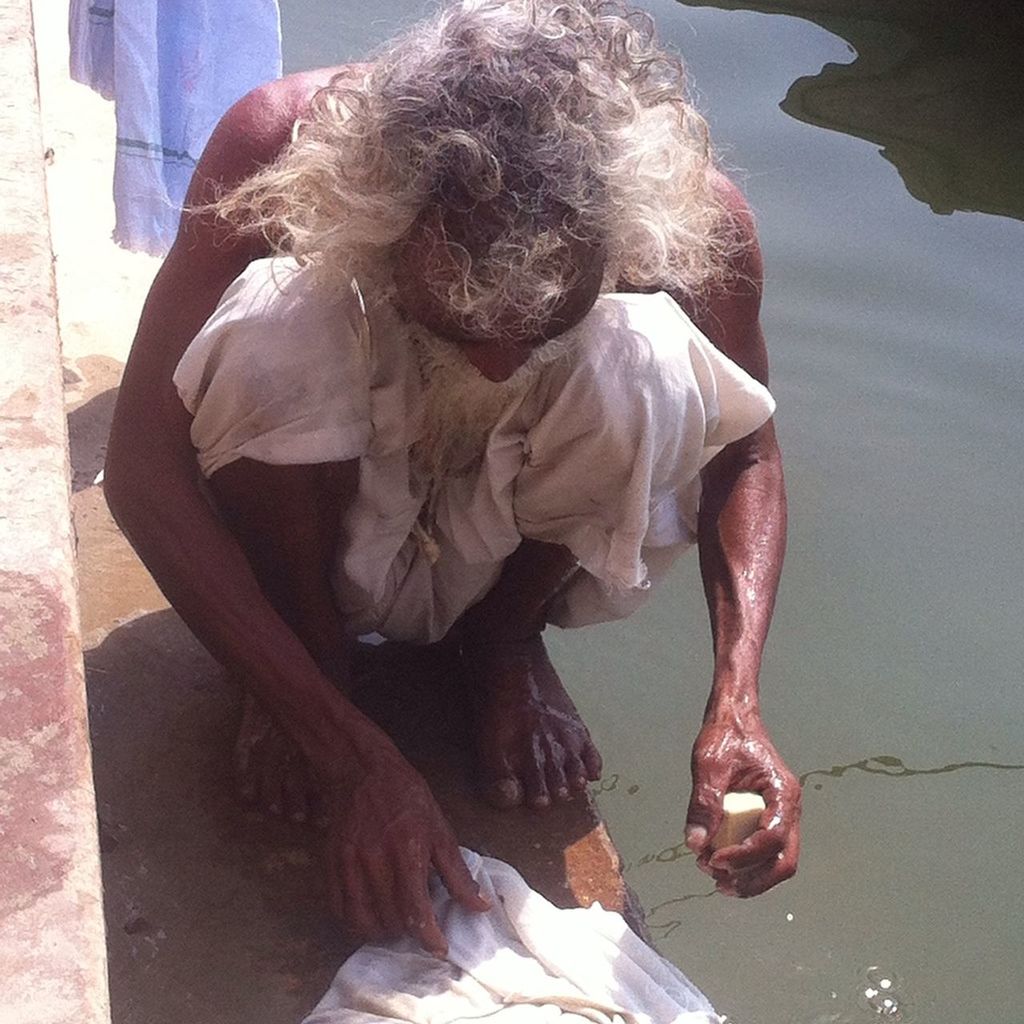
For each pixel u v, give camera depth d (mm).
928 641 3145
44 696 1480
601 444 2055
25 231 2088
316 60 4816
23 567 1604
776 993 2504
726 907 2645
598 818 2396
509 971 2010
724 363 2152
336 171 1810
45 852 1354
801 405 3678
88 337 3400
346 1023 1942
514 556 2371
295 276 2012
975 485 3496
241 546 2258
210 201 2139
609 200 1771
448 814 2373
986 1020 2480
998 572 3299
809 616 3184
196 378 2055
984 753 2922
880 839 2771
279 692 2107
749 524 2330
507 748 2412
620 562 2174
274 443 2047
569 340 1968
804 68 5359
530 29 1769
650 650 3105
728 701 2184
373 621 2369
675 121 1894
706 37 5484
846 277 4117
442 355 1957
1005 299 4074
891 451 3568
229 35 3254
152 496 2150
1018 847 2766
